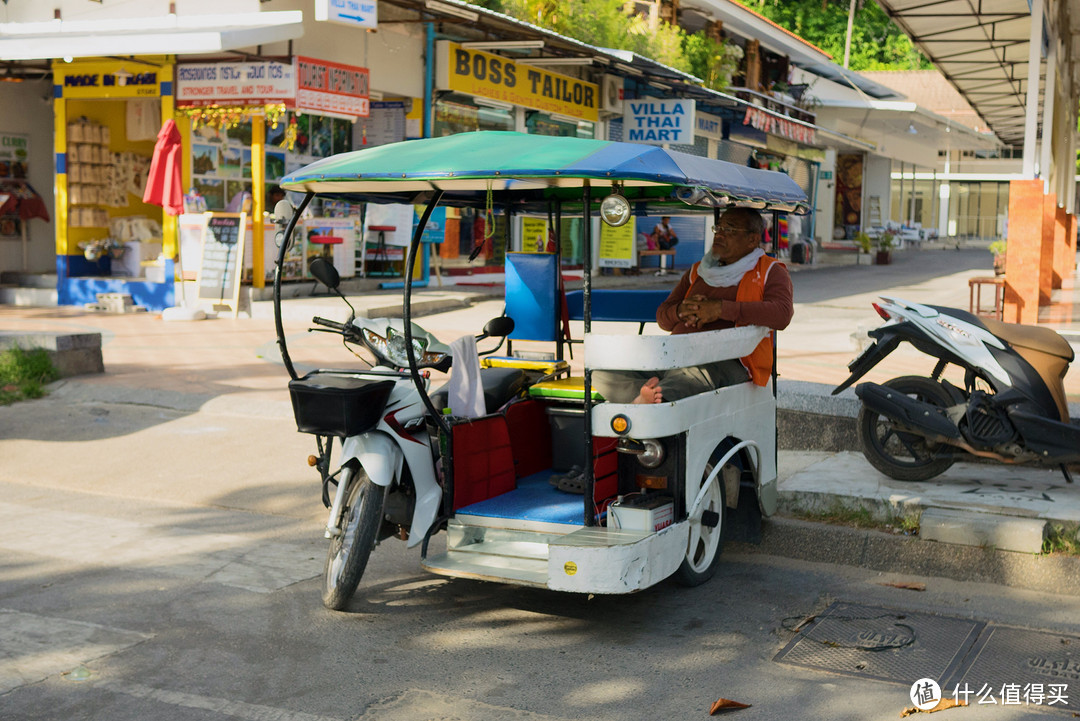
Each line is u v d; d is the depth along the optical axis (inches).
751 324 197.0
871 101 1280.8
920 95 1870.1
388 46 654.5
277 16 554.3
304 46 595.5
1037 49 450.0
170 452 302.7
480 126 743.7
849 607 190.4
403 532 198.5
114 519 245.0
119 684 156.1
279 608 188.9
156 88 596.4
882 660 166.7
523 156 173.0
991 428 222.5
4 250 690.2
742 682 158.9
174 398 360.2
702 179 175.5
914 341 232.5
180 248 597.0
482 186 186.2
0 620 180.9
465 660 166.7
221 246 584.4
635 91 903.1
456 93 701.3
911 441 233.9
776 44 1134.4
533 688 156.5
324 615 185.8
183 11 603.5
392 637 176.1
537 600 195.3
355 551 182.9
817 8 1974.7
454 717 146.7
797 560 218.8
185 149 596.4
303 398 179.2
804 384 288.0
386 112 689.0
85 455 299.9
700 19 1033.5
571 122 839.7
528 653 169.8
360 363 424.8
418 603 193.2
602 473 187.0
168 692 153.6
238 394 364.5
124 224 658.8
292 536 233.5
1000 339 225.6
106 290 628.4
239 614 185.5
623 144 180.5
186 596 194.2
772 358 216.2
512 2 757.3
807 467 252.1
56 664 162.9
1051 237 567.8
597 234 885.8
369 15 533.0
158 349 466.9
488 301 678.5
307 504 257.4
